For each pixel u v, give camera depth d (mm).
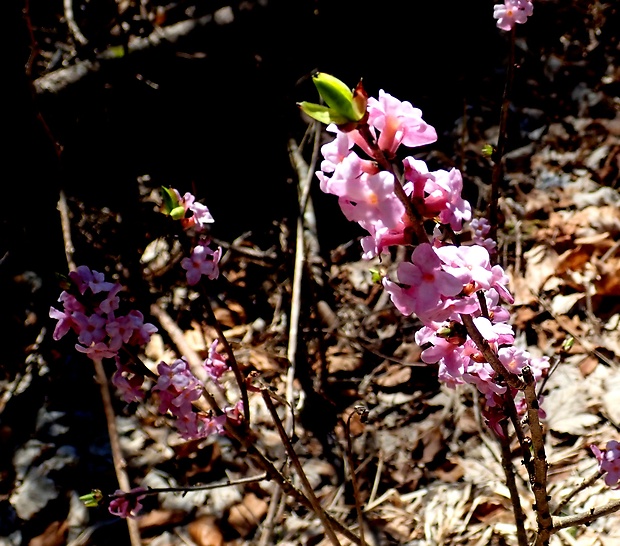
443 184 1217
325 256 3490
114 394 2988
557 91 4023
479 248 1266
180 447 2773
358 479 2680
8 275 3316
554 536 2283
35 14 4340
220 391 2488
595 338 2949
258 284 3414
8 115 3393
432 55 4215
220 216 3662
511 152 3777
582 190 3521
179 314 3275
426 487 2625
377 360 3088
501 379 1471
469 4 4297
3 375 3066
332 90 1061
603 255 3201
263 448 2787
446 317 1241
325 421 2896
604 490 2396
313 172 3521
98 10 4344
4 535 2592
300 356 3100
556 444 2648
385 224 1103
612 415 2664
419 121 1125
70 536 2576
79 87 3842
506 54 4199
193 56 3951
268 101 3979
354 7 4145
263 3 3941
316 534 2480
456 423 2805
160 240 3482
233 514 2578
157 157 3854
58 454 2787
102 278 1488
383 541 2426
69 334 3178
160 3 4332
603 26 4285
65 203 3369
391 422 2863
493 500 2477
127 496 1625
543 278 3189
